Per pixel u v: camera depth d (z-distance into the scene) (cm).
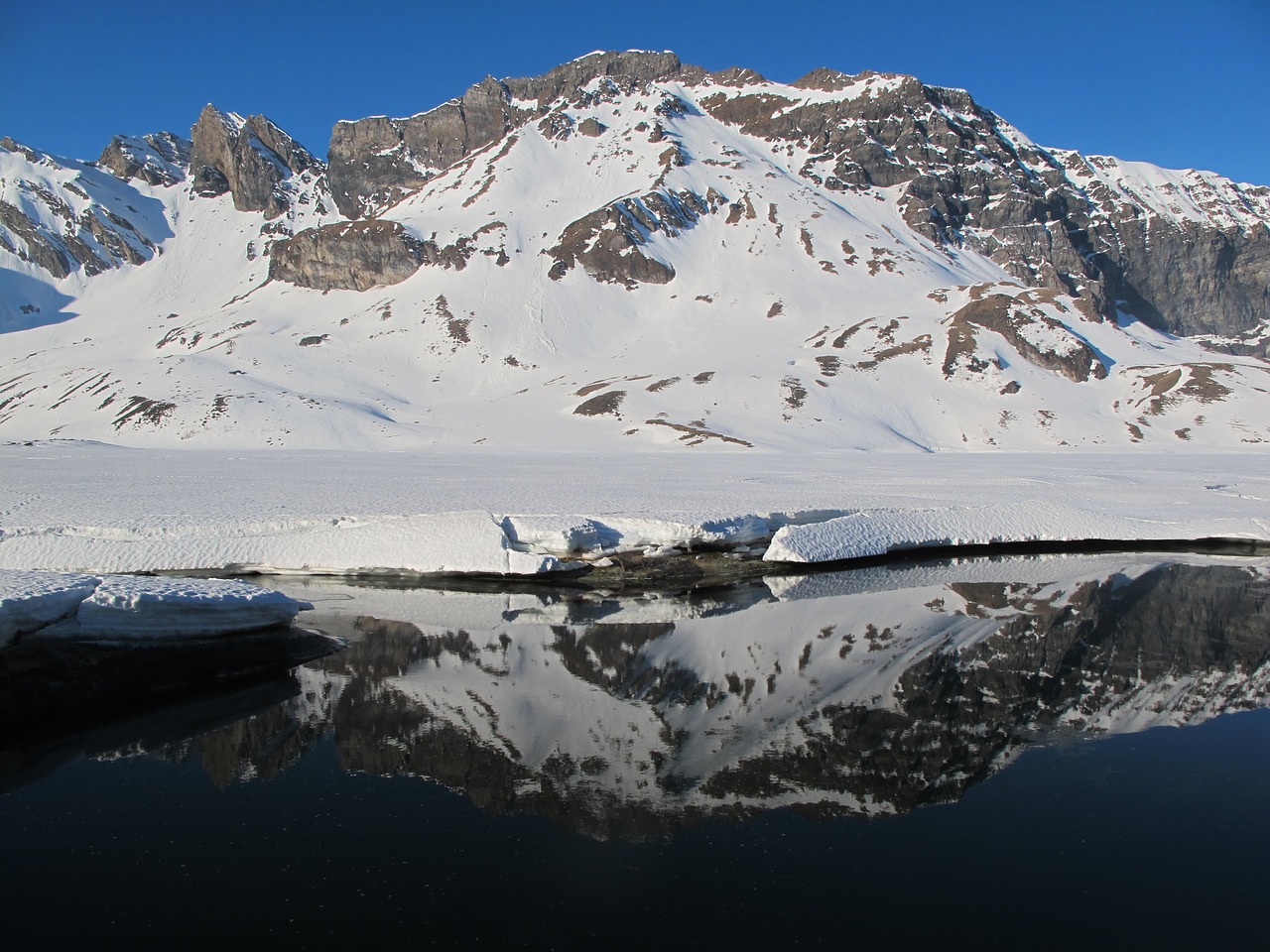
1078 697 1454
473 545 2522
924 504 3444
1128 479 4762
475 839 939
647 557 2619
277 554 2528
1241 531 3081
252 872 868
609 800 1038
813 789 1077
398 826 972
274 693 1487
